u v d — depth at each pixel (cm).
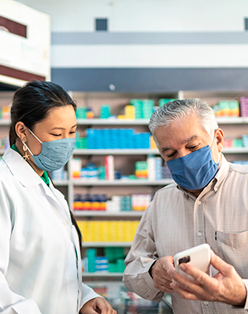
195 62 611
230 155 622
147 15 628
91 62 606
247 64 614
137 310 180
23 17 488
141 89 605
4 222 131
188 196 154
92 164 590
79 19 620
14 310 118
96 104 635
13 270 134
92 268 553
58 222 143
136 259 158
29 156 148
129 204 580
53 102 139
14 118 147
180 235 152
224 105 595
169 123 139
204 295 110
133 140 582
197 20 629
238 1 635
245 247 141
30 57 493
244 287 113
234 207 145
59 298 136
